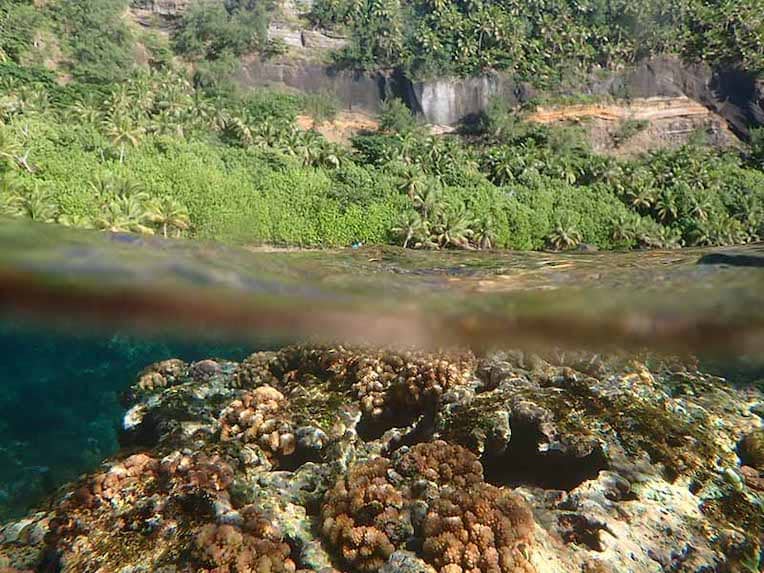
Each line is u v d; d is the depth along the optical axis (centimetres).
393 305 472
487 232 3625
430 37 6506
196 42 6262
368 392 790
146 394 1013
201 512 600
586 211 4153
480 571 498
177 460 684
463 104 6469
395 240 3509
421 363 773
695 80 6344
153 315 511
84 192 2508
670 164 4928
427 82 6388
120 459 782
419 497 580
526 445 668
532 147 5694
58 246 407
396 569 504
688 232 4134
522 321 489
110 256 408
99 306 472
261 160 3978
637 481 618
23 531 642
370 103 6556
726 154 5728
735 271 492
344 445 692
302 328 583
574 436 641
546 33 6700
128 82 4969
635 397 736
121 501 646
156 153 3556
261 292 441
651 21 6394
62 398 1103
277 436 715
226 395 913
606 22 6681
